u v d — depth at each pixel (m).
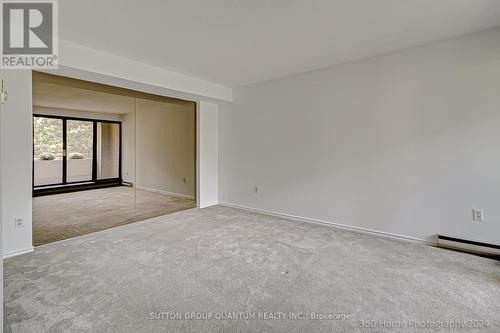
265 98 4.49
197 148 5.00
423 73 3.04
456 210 2.90
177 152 5.14
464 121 2.82
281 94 4.28
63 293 2.04
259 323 1.73
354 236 3.42
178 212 4.68
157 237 3.35
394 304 1.93
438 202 3.01
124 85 3.70
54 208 4.41
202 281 2.26
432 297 2.01
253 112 4.68
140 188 4.73
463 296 2.02
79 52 2.92
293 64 3.64
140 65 3.52
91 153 4.76
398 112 3.22
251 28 2.57
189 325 1.70
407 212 3.21
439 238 2.99
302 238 3.34
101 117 4.73
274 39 2.83
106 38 2.78
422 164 3.09
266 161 4.54
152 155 4.82
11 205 2.71
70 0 2.06
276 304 1.94
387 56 3.27
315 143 3.94
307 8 2.21
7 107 2.64
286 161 4.29
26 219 2.81
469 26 2.59
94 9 2.21
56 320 1.72
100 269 2.46
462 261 2.63
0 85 1.48
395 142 3.26
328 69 3.76
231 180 5.11
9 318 1.73
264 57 3.37
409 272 2.41
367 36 2.78
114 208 4.56
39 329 1.63
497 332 1.63
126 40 2.83
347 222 3.69
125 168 4.64
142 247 3.01
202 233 3.52
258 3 2.13
